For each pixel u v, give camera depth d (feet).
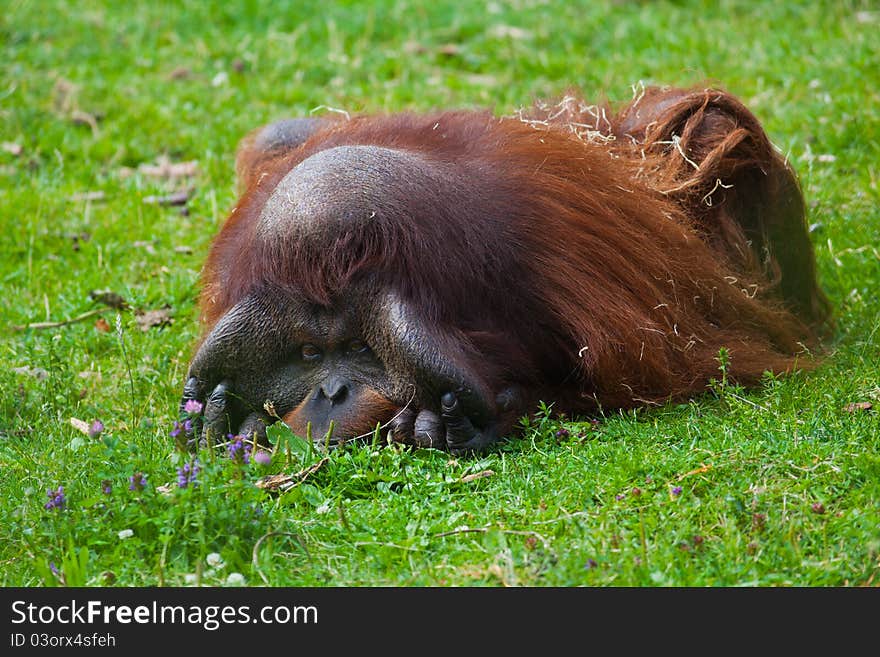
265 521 31.55
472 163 38.75
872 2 83.35
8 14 85.92
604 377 38.24
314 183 36.70
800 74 72.23
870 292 49.44
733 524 30.04
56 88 76.18
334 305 36.27
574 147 41.16
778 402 37.40
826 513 30.48
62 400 43.45
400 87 75.92
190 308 51.19
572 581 28.48
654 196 43.06
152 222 61.21
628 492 32.17
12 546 32.58
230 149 68.95
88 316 51.67
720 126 45.19
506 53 80.69
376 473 34.47
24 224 60.34
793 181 47.16
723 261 43.88
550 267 37.86
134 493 32.12
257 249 37.09
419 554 30.73
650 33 81.87
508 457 35.76
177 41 84.17
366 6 88.17
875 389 37.99
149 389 44.62
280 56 81.20
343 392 36.37
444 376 35.17
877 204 56.85
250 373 37.17
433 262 36.29
